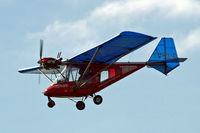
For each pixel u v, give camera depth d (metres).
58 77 63.72
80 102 64.75
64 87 62.88
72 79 63.38
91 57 62.66
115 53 61.47
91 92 64.50
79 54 60.88
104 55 62.03
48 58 62.03
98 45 57.25
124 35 53.06
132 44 57.34
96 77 64.81
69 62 63.72
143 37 53.78
